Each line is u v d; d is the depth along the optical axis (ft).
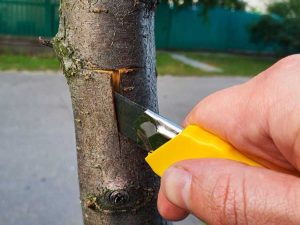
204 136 0.33
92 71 0.34
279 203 0.27
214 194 0.29
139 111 0.34
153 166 0.34
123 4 0.33
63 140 1.71
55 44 0.35
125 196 0.36
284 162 0.30
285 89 0.27
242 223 0.28
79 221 1.20
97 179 0.36
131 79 0.35
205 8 4.89
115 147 0.35
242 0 5.38
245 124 0.30
